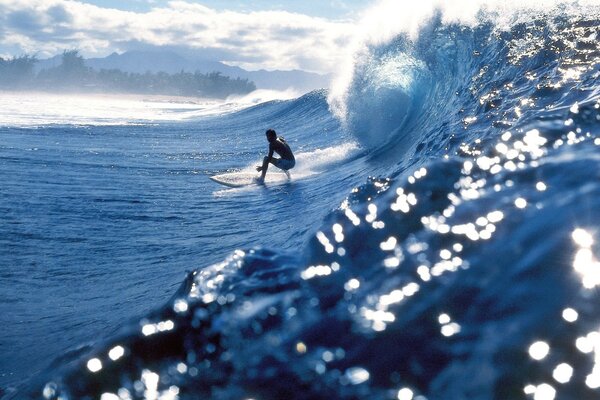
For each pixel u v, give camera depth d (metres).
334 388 1.79
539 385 1.60
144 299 4.37
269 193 9.59
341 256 2.58
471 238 2.42
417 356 1.83
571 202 2.44
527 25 8.75
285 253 2.81
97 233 7.10
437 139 5.48
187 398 1.95
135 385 2.10
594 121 3.39
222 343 2.18
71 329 3.82
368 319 2.07
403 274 2.30
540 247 2.18
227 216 8.09
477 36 10.62
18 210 8.06
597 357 1.65
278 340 2.10
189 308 2.43
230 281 2.56
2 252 6.09
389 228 2.71
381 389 1.74
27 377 2.78
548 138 3.26
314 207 7.46
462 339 1.85
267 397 1.84
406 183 3.05
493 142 3.57
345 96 17.36
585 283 1.93
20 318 4.24
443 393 1.66
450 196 2.85
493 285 2.06
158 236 7.02
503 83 6.66
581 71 5.54
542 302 1.90
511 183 2.80
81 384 2.18
